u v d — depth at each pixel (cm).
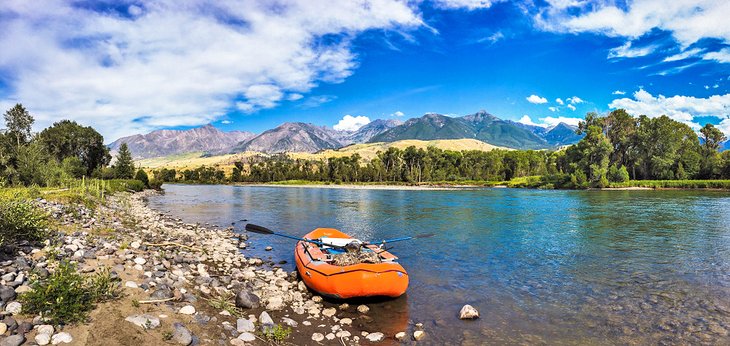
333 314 1050
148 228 2206
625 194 6575
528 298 1202
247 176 18338
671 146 9250
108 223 2038
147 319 777
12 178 3634
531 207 4172
